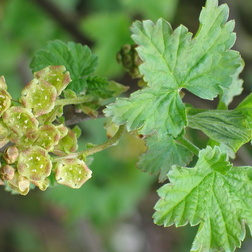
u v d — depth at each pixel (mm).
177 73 278
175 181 275
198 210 276
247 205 278
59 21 564
